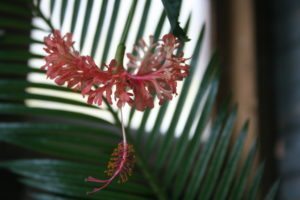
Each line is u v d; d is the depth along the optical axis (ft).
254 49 3.39
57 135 1.80
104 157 1.80
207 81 1.86
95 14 2.63
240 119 3.30
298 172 3.20
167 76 1.23
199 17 3.43
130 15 1.28
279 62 3.41
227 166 1.84
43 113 1.78
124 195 1.79
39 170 1.78
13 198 2.55
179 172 1.83
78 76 1.22
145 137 2.69
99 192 1.77
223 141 1.85
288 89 3.34
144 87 1.24
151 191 1.82
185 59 1.23
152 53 1.31
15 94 1.79
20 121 2.67
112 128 2.76
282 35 3.43
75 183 1.77
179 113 1.84
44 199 1.81
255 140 1.88
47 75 1.21
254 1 3.45
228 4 3.53
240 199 1.84
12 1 2.41
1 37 1.88
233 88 3.39
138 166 1.83
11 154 2.60
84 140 1.81
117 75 1.23
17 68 1.83
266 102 3.36
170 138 1.84
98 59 1.82
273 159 3.29
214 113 3.28
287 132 3.29
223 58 3.44
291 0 3.43
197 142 1.83
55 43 1.22
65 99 1.81
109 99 1.21
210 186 1.82
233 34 3.47
